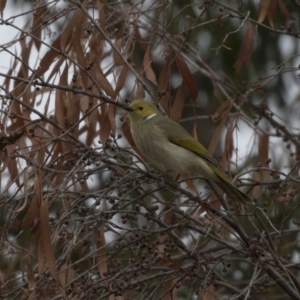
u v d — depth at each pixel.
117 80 11.09
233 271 16.06
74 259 13.39
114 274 9.73
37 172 9.43
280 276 10.39
